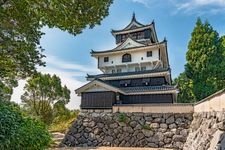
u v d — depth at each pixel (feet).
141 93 97.55
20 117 21.18
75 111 138.10
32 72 27.22
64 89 132.98
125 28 136.36
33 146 20.25
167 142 69.00
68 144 79.41
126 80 111.04
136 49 118.11
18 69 26.91
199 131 48.11
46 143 23.11
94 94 92.53
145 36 130.31
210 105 43.86
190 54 123.85
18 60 26.35
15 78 28.22
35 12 25.14
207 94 111.24
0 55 26.00
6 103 22.85
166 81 114.21
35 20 25.50
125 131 75.61
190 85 121.19
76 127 83.05
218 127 31.86
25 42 25.84
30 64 26.58
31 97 117.91
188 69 122.62
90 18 26.32
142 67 121.08
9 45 25.14
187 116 69.82
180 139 67.51
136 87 103.65
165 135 70.03
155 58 115.85
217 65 115.24
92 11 26.08
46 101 120.57
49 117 119.96
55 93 123.85
